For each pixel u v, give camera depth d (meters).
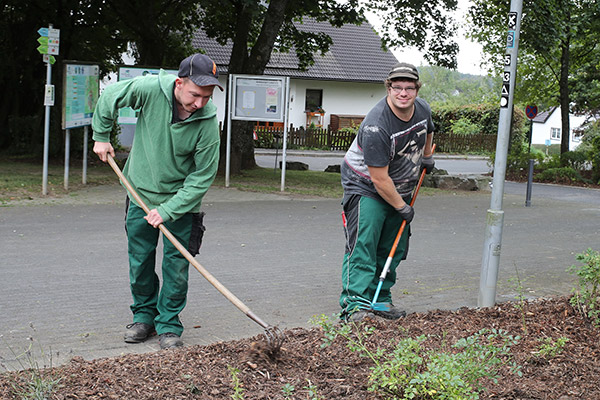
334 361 4.01
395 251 5.49
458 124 44.62
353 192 5.26
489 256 5.81
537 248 9.62
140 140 4.64
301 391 3.57
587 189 21.19
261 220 11.15
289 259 8.13
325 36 21.94
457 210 13.73
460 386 3.33
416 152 5.25
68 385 3.54
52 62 12.54
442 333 4.63
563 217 13.44
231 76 15.09
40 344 4.71
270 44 17.42
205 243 8.96
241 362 3.91
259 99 15.11
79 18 20.47
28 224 9.81
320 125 42.75
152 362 3.92
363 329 4.64
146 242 4.75
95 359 4.12
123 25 21.20
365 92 43.66
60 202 12.00
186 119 4.48
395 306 6.04
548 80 28.30
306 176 19.41
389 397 3.48
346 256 5.36
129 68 14.78
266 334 3.96
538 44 18.47
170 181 4.67
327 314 5.74
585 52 27.95
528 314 5.23
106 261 7.57
